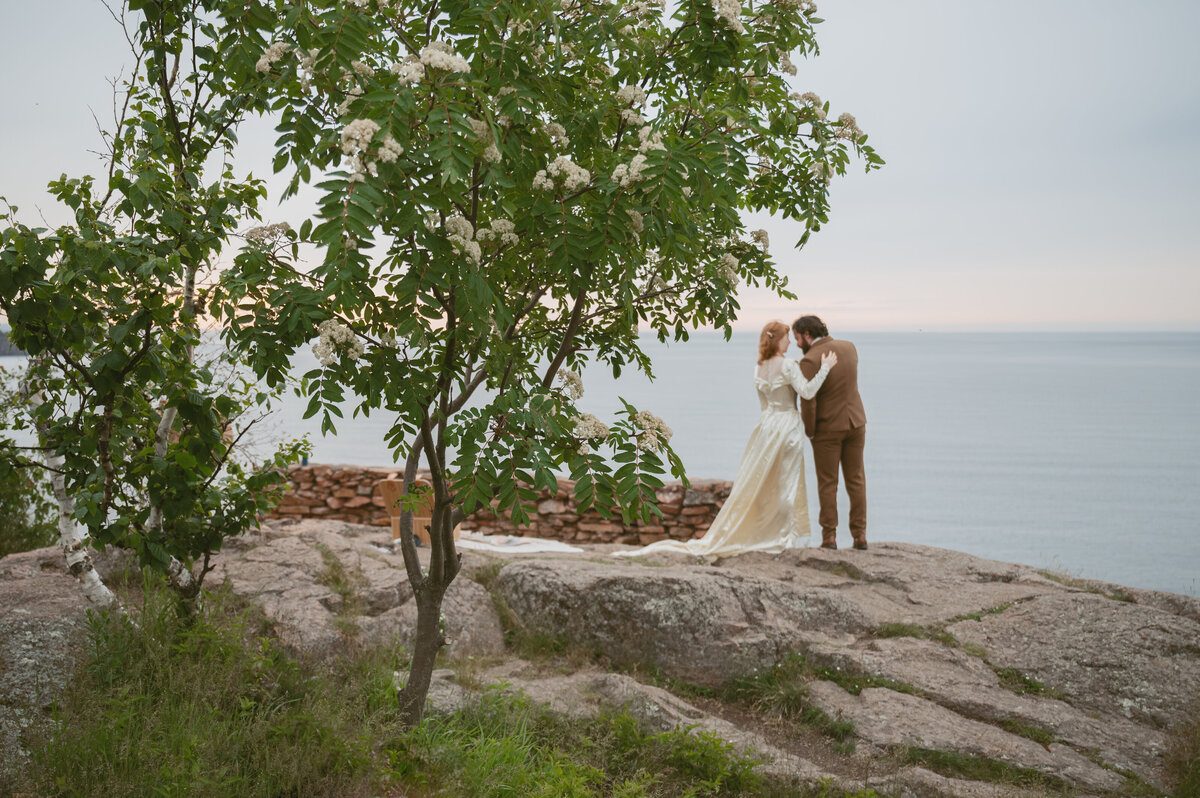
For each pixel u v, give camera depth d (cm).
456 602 560
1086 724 463
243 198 384
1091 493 6706
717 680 519
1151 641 527
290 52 268
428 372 276
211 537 424
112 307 338
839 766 423
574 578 564
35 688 360
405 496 345
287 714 358
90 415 364
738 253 392
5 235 288
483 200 303
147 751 308
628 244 296
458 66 238
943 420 15212
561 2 299
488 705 425
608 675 495
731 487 877
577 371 411
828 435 718
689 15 311
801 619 562
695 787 376
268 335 267
